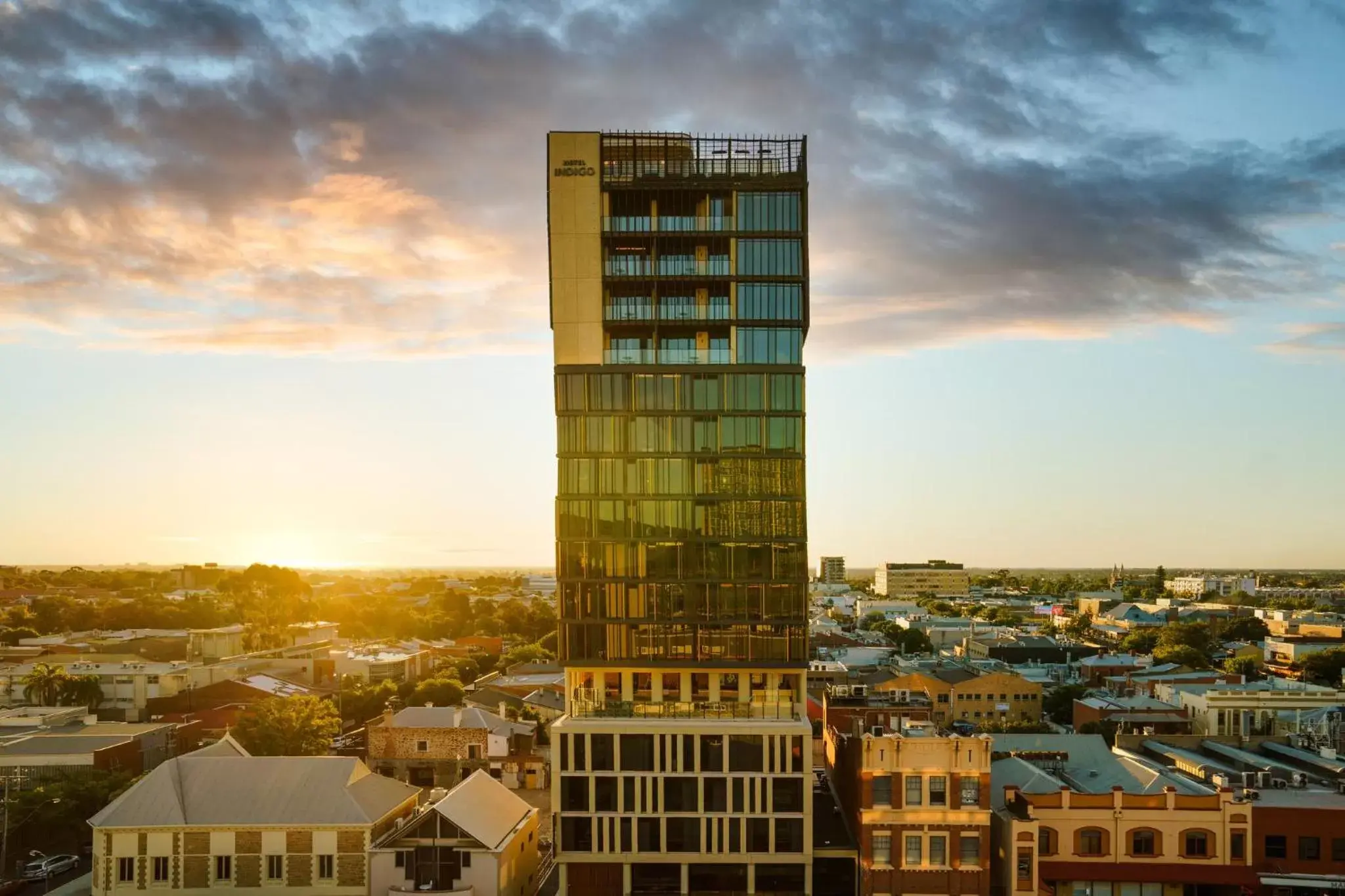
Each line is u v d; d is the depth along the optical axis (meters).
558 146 98.75
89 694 179.00
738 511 95.62
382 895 87.12
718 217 98.75
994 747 102.19
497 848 86.88
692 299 98.19
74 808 115.31
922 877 85.38
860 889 86.75
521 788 142.75
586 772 91.62
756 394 96.81
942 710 196.62
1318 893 83.94
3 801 115.31
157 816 88.31
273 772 92.00
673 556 95.25
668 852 90.56
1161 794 86.44
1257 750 111.50
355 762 94.06
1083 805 86.06
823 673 191.50
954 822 85.56
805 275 97.88
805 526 95.38
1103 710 172.75
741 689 95.25
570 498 96.19
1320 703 164.50
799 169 99.19
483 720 147.38
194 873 87.69
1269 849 85.06
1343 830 84.88
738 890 90.38
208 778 91.62
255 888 87.44
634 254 98.50
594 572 95.44
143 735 141.12
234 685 183.62
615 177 98.88
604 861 90.81
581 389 97.31
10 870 106.38
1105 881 84.88
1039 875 84.81
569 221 98.56
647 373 97.00
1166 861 85.19
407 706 190.00
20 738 136.00
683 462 96.19
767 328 97.44
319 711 145.12
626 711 93.56
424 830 87.50
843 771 99.50
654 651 94.50
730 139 99.75
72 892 96.69
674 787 91.38
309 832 87.69
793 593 94.62
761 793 90.62
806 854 89.69
